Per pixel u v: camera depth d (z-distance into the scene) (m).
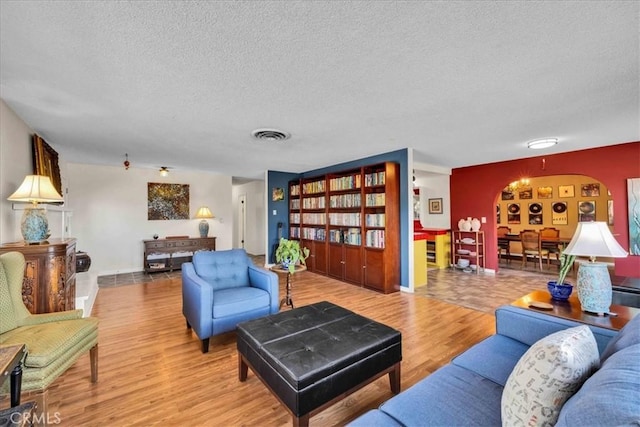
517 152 4.70
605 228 1.74
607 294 1.67
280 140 3.77
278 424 1.60
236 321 2.57
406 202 4.32
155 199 6.11
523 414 0.92
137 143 3.87
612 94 2.39
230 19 1.45
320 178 5.97
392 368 1.79
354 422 1.08
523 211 7.91
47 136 3.46
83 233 5.41
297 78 2.09
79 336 1.81
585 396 0.73
